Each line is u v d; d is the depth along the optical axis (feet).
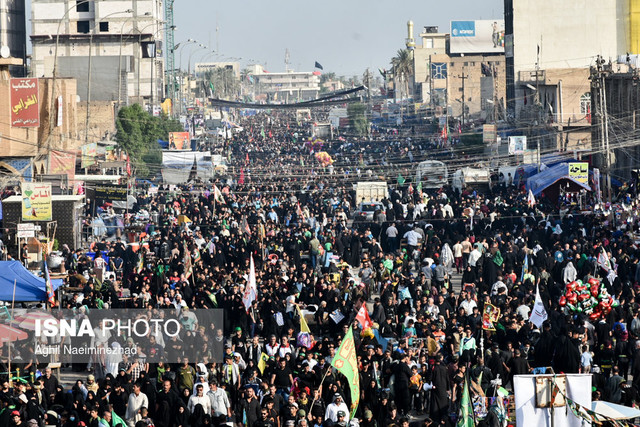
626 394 135.44
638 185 362.74
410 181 489.26
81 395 133.08
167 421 128.67
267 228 301.43
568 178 344.69
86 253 263.70
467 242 268.62
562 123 561.84
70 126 452.76
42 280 167.02
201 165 509.76
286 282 208.74
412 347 152.56
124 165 425.69
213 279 213.46
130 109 564.30
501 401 123.85
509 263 228.02
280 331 177.78
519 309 174.70
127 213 347.15
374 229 308.40
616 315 170.09
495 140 583.58
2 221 259.39
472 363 146.82
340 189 434.30
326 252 267.18
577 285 162.20
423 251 260.83
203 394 130.00
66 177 345.10
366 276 228.43
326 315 188.34
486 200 376.48
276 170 595.47
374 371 143.43
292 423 118.52
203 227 327.06
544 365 150.20
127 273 249.75
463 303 181.27
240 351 152.97
